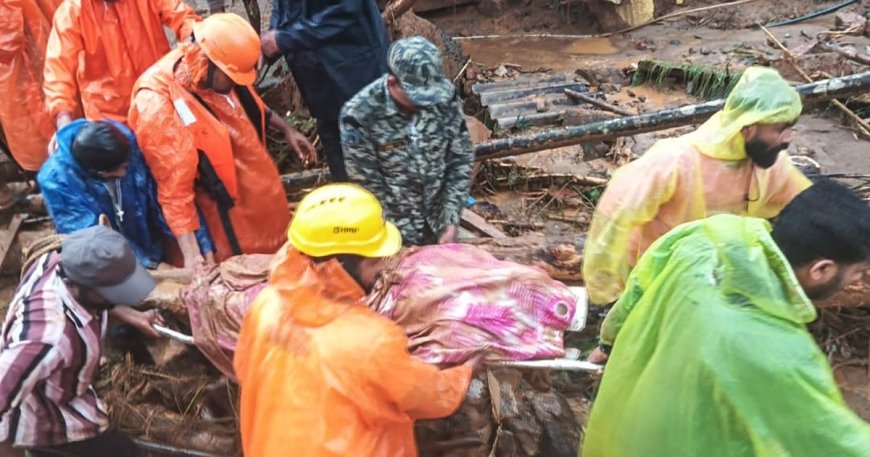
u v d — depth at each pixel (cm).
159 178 334
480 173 509
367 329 213
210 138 339
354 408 213
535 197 498
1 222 475
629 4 712
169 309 317
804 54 618
